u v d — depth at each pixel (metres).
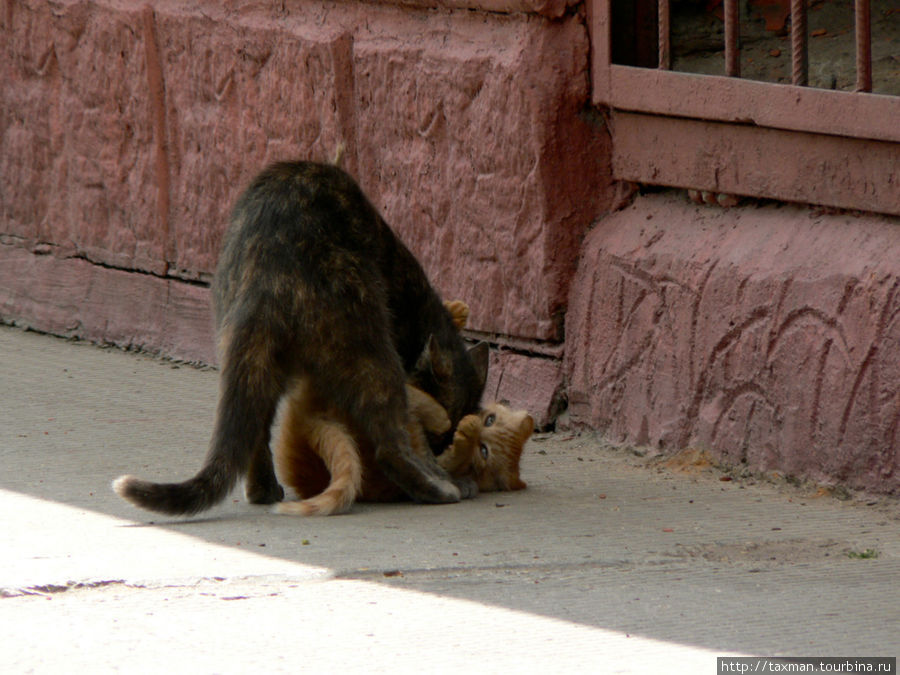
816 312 11.38
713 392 12.29
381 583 8.54
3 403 14.96
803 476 11.55
